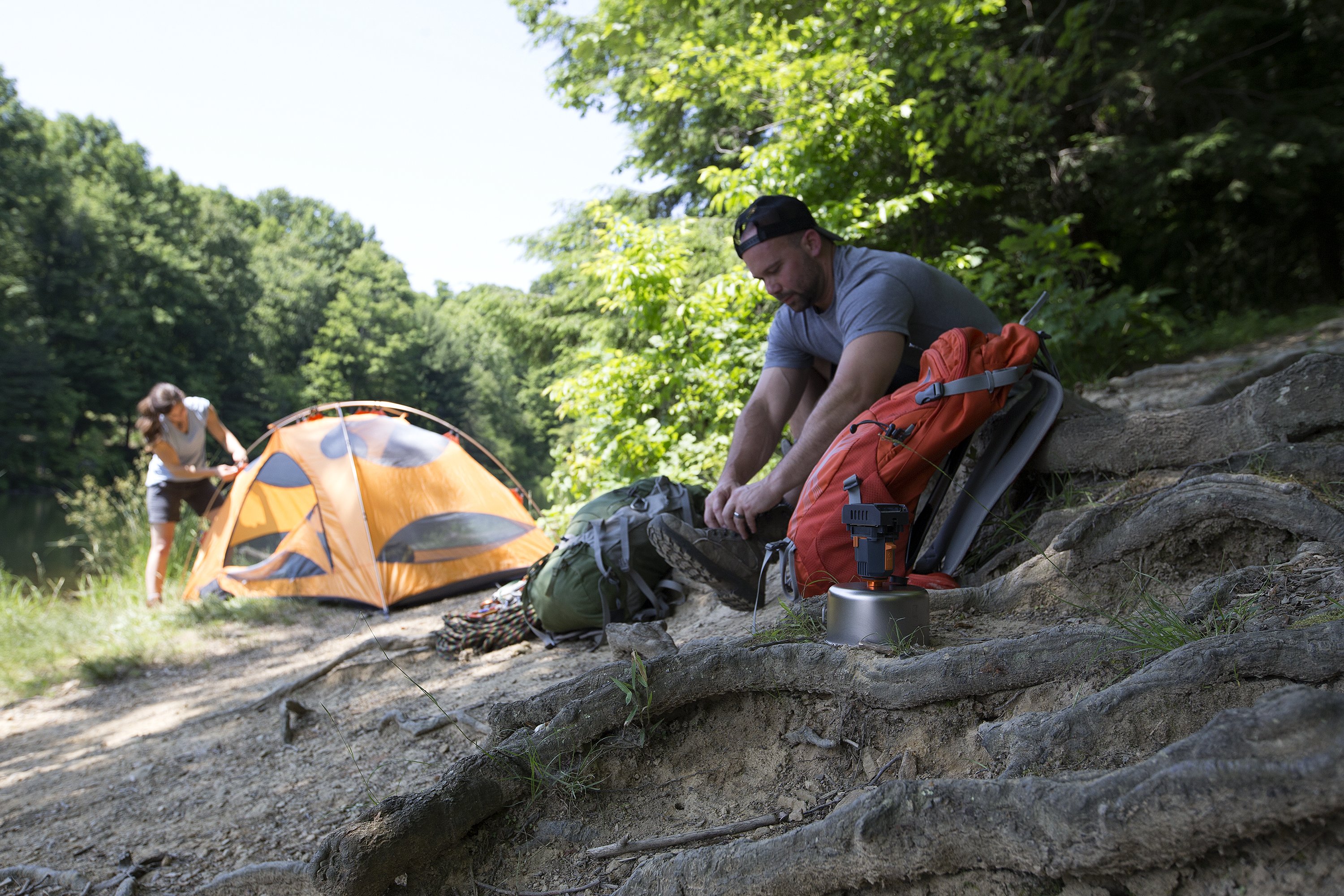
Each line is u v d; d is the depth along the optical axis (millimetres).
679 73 8703
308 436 6227
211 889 2016
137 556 7680
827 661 1790
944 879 1278
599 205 7688
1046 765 1410
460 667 3516
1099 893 1169
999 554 2600
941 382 2361
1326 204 16453
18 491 43875
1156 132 13898
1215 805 1064
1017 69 9141
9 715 4422
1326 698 1091
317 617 5594
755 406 3211
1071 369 6891
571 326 16203
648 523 3354
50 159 51312
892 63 9094
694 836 1626
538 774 1806
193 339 57781
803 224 2873
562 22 14383
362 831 1616
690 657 1894
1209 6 12977
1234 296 17422
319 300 71188
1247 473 2105
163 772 3004
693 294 8703
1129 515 2115
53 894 2195
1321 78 15000
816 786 1704
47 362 46438
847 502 2305
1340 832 1034
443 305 83938
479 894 1659
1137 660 1533
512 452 68875
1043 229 7234
